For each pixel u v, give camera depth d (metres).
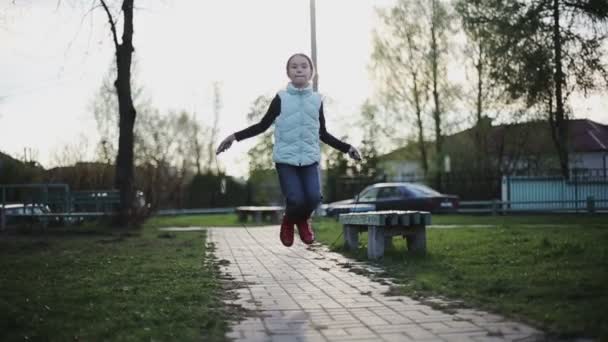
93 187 23.59
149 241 13.95
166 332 4.46
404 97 36.50
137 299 5.80
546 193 27.39
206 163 54.12
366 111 36.31
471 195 31.19
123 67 19.14
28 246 12.53
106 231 17.23
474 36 30.20
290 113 5.31
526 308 5.07
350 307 5.54
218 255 10.53
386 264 8.83
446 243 11.20
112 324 4.70
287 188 5.29
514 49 24.97
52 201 19.52
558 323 4.45
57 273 7.88
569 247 9.13
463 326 4.62
